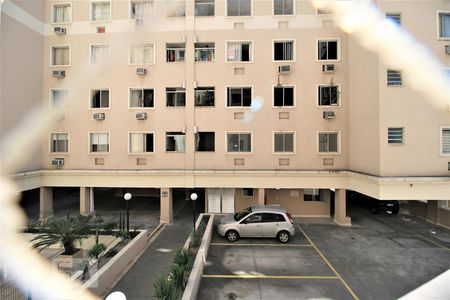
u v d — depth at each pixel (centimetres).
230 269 1022
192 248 1120
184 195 2309
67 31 1712
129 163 1680
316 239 1345
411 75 1252
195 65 1655
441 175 1239
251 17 1634
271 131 1630
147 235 1348
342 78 1605
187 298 720
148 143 1689
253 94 1631
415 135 1245
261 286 904
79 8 1712
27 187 1578
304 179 1611
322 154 1614
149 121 1673
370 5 1334
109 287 890
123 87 1686
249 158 1634
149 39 1672
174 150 1675
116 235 1241
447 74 1243
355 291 879
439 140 1242
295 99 1619
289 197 1745
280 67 1597
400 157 1250
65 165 1700
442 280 948
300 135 1620
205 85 1648
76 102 1703
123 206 2011
